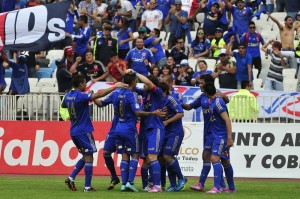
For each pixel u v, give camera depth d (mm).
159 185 46562
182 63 66375
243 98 58375
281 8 82062
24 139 61875
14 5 81625
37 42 62500
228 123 45625
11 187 49500
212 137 46531
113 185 48312
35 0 79938
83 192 46000
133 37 73938
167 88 46906
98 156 59938
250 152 58000
